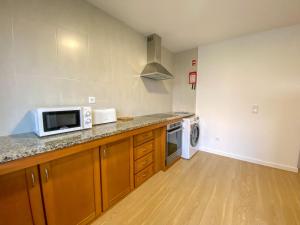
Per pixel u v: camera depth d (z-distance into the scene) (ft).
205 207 5.27
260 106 8.33
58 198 3.68
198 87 10.58
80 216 4.24
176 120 8.48
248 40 8.41
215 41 9.41
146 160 6.74
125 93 7.74
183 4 5.77
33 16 4.33
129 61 7.80
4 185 2.85
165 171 7.80
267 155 8.34
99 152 4.62
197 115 10.77
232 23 7.18
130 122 6.51
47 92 4.78
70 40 5.25
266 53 7.95
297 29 7.14
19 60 4.15
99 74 6.35
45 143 3.48
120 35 7.17
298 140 7.48
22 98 4.28
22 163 2.91
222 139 9.80
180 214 4.97
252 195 5.89
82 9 5.54
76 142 3.74
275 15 6.42
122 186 5.58
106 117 6.21
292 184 6.59
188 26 7.53
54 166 3.54
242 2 5.58
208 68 10.00
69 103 5.37
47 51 4.69
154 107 10.12
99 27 6.19
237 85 8.96
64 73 5.16
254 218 4.78
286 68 7.51
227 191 6.15
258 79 8.28
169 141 8.09
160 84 10.57
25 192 3.14
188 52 11.00
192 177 7.23
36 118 4.00
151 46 8.65
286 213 4.98
